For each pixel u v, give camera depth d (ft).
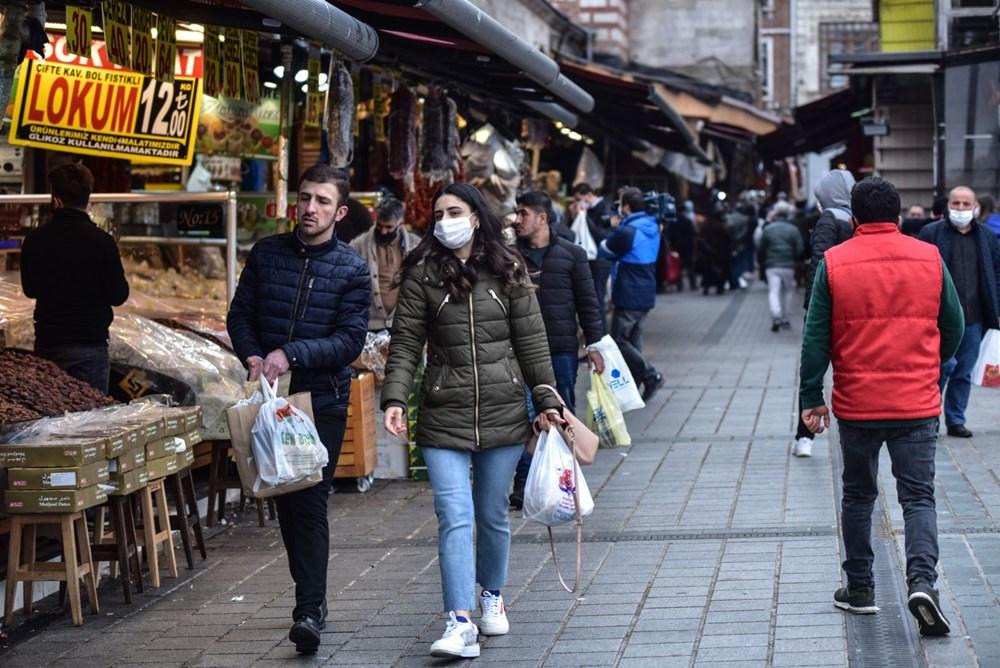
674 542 48.70
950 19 123.75
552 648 37.45
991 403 80.18
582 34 185.06
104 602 43.80
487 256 38.19
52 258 47.44
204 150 68.49
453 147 74.79
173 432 46.26
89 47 41.42
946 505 52.65
